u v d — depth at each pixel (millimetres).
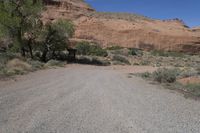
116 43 101562
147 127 7105
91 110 8656
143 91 13938
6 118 7188
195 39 112250
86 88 13617
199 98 12477
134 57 62000
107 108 9047
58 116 7711
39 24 34688
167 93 13727
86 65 37938
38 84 13977
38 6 32969
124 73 28125
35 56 36969
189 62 63625
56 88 12938
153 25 127250
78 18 110250
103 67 37656
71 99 10281
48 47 36219
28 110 8156
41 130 6406
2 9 31766
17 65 21188
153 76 22047
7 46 35031
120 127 6980
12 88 12102
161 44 106938
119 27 108938
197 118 8383
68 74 21578
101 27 104688
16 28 31828
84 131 6527
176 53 90562
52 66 29453
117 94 12219
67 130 6531
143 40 105562
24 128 6465
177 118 8234
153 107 9648
